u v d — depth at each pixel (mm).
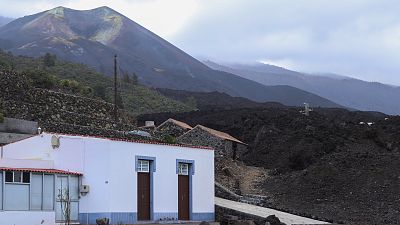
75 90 63938
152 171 35469
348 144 70688
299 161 66250
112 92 102688
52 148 31172
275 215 40219
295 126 82000
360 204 52250
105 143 32625
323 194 55281
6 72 50469
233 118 91562
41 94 52125
